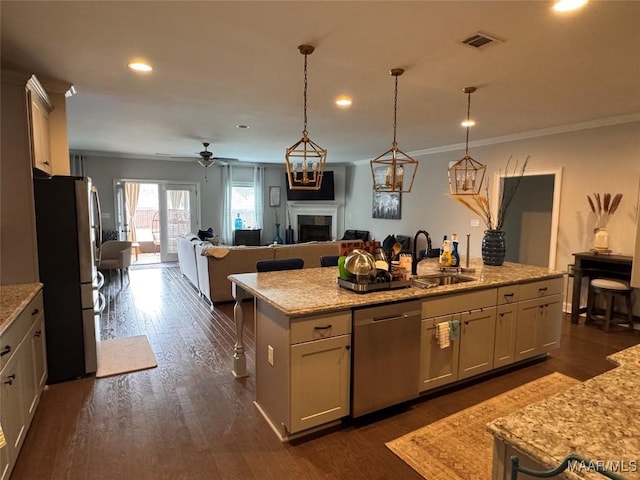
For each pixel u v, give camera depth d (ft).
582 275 15.28
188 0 6.46
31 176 9.16
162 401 9.12
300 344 7.27
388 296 8.23
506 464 3.36
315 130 17.98
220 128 17.74
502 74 10.03
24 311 7.48
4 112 8.81
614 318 15.48
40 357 8.90
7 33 7.75
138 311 16.60
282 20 7.20
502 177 19.38
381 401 8.27
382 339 8.13
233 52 8.70
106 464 6.89
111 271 24.68
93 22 7.27
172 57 9.04
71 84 11.08
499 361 10.51
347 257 8.83
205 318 15.66
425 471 6.81
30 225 9.22
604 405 3.73
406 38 7.93
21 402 7.10
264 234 34.01
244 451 7.32
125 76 10.43
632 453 2.93
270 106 13.61
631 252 14.49
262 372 8.55
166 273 25.46
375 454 7.28
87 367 10.30
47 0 6.44
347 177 32.50
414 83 10.84
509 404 9.17
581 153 15.99
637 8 6.57
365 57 8.95
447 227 22.97
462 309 9.54
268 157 29.37
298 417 7.42
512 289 10.55
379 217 28.68
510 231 22.11
